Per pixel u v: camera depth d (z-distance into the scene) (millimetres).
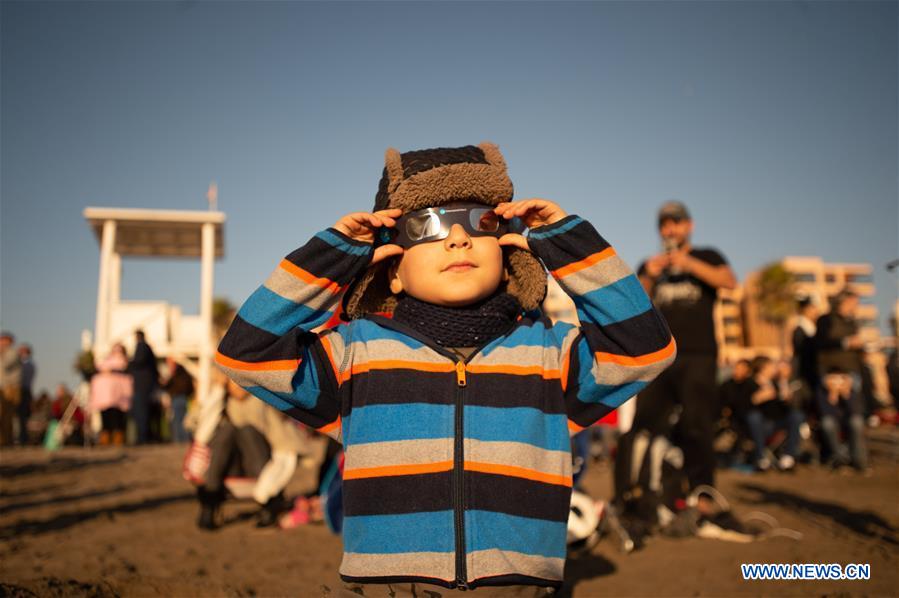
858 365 9023
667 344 1964
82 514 6266
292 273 1954
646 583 3705
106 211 20047
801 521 5402
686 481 5105
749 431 9336
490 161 2162
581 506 3938
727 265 4988
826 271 84000
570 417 2047
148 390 14523
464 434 1888
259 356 1922
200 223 20703
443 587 1805
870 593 3486
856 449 8812
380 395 1927
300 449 5848
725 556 4297
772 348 75375
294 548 4848
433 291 2014
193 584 3682
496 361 1983
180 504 6910
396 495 1846
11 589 3299
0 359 14258
